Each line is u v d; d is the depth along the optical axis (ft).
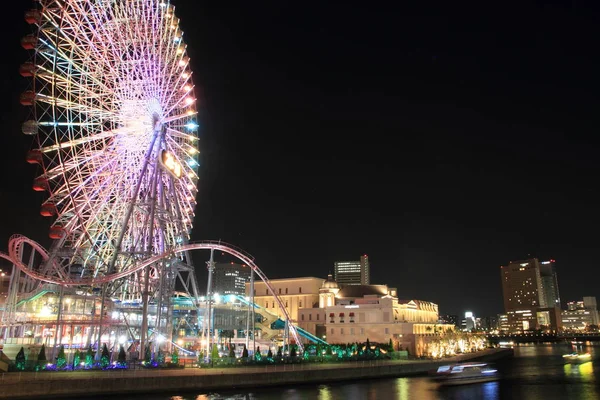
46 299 343.46
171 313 360.89
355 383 355.77
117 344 361.30
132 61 325.42
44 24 288.71
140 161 333.83
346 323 585.63
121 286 358.23
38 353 294.66
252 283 382.01
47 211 291.17
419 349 557.74
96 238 326.85
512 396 317.63
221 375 295.48
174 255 358.43
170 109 345.10
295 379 331.16
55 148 290.56
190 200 382.83
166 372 286.87
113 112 317.83
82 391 247.91
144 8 330.75
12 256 297.94
